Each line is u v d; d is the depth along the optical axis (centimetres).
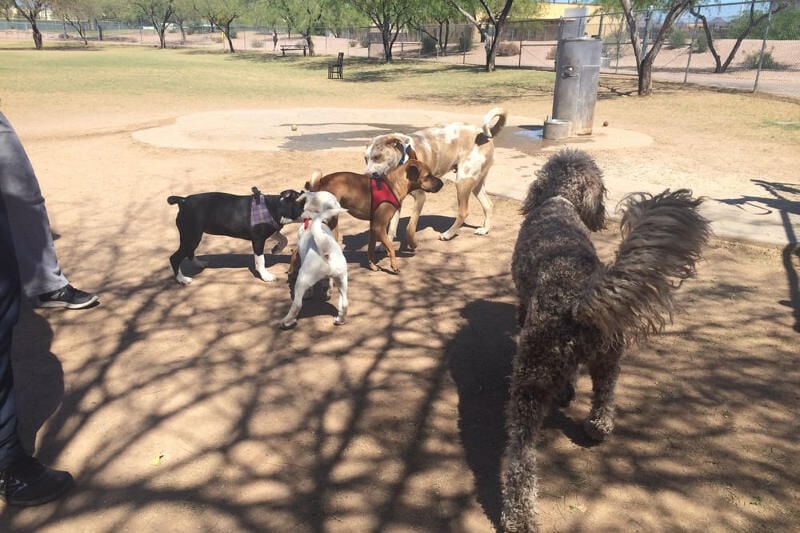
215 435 354
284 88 2748
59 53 5391
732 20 3981
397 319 511
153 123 1612
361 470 325
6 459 293
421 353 453
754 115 1738
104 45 7594
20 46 6794
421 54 5481
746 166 1061
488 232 738
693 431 354
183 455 337
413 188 587
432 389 404
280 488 312
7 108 1892
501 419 371
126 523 289
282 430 360
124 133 1441
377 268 624
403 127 1562
